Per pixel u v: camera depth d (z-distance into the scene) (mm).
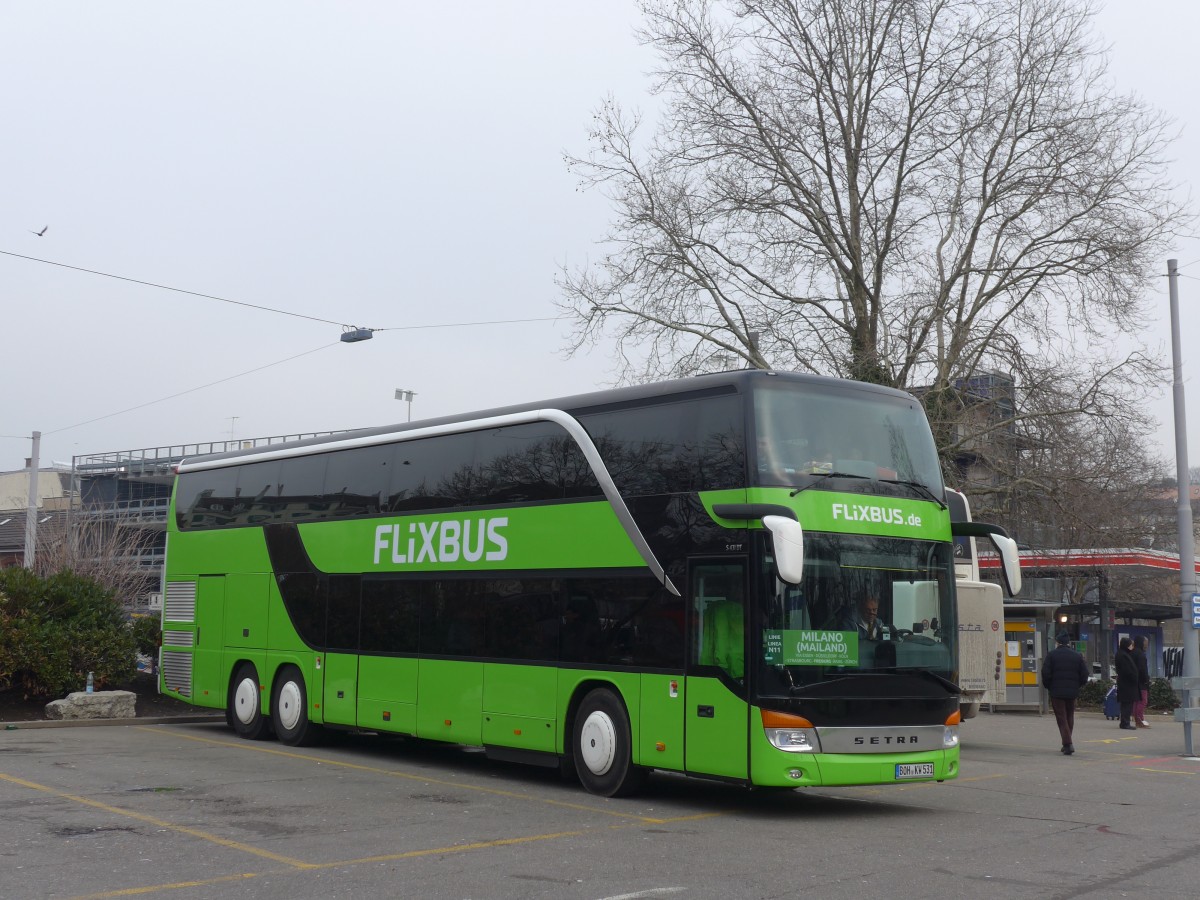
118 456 65312
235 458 20516
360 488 17438
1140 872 9289
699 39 29344
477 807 12383
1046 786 15234
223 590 20141
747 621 11711
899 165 28547
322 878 8727
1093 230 27047
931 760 12180
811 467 12242
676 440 12852
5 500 76250
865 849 10242
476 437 15562
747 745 11562
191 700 20578
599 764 13195
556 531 14078
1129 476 30562
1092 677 32562
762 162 29047
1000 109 27953
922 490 12992
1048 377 26672
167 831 10562
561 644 13781
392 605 16438
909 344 27109
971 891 8500
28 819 11102
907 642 12367
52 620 22984
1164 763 18250
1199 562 35656
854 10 28922
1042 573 32594
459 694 15078
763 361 28484
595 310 29641
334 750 18000
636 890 8430
